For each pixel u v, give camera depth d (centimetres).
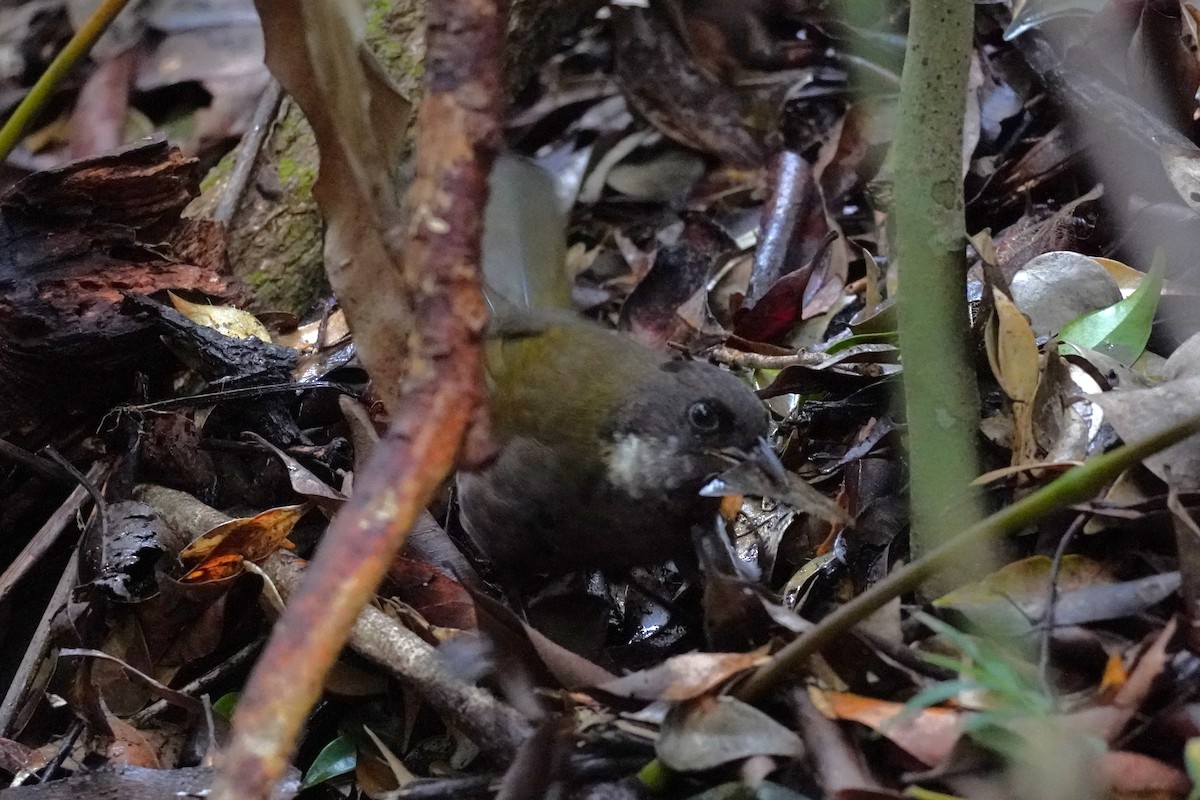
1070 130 406
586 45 564
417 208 177
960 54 230
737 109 524
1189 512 246
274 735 164
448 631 296
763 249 442
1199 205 357
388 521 172
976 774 210
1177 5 394
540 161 538
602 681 247
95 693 294
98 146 529
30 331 363
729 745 223
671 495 296
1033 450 278
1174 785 204
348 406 354
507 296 416
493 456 224
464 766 280
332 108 251
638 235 512
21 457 369
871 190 461
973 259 382
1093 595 238
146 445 368
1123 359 312
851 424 349
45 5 560
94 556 337
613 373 307
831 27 509
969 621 242
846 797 207
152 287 390
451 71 173
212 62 538
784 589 312
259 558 323
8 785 299
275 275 487
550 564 321
